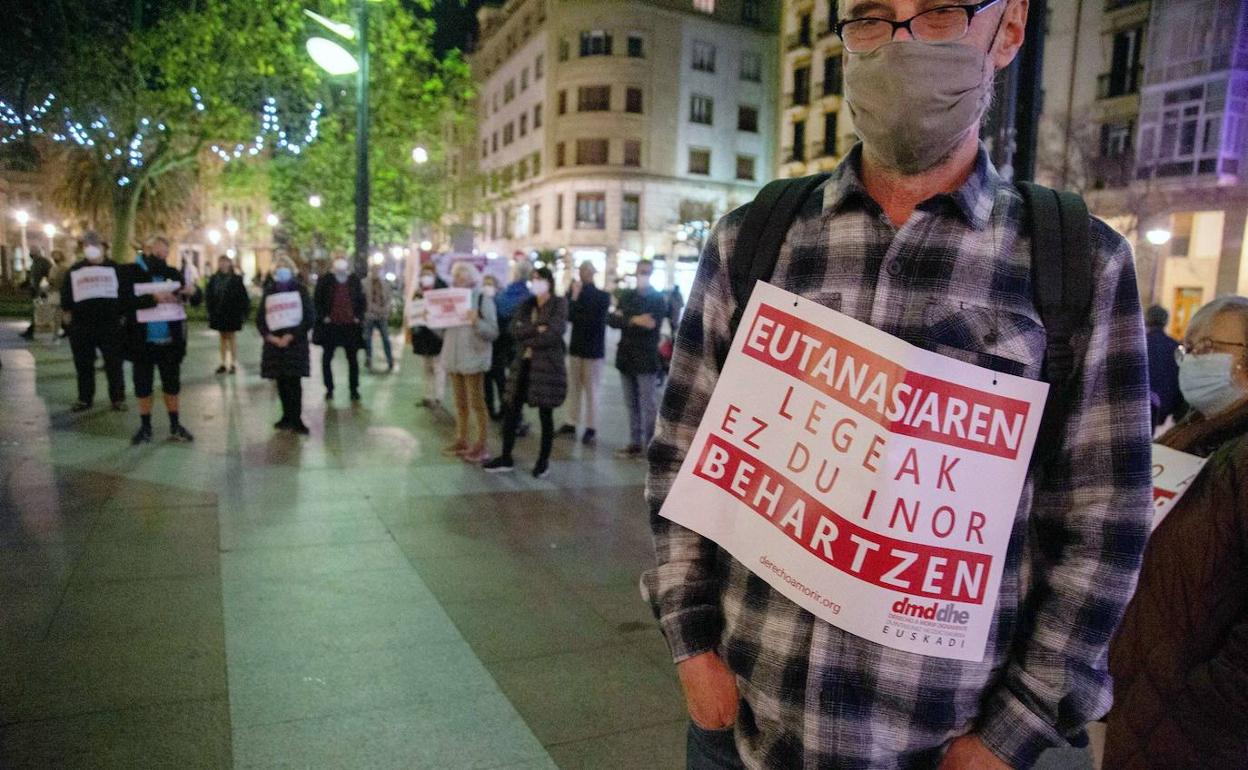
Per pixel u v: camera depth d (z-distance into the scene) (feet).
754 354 4.31
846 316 4.05
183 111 63.05
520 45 175.52
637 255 153.38
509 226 183.83
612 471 24.06
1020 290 3.94
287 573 14.71
